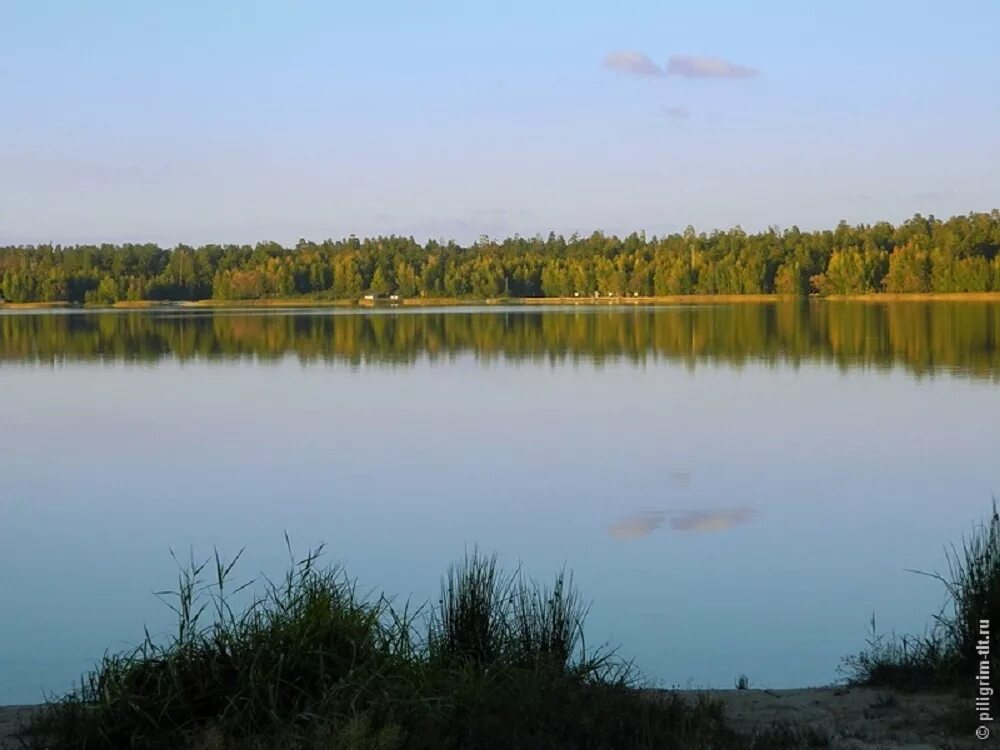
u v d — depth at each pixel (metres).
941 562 13.95
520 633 8.02
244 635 6.98
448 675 7.00
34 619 12.16
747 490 19.16
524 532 16.03
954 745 6.40
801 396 33.53
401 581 13.21
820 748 6.46
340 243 153.75
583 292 131.38
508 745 6.17
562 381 39.47
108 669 6.96
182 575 13.73
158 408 32.81
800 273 116.19
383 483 20.30
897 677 8.23
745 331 65.50
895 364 42.78
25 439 26.58
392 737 5.95
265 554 14.87
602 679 7.41
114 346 60.16
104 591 13.24
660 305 112.56
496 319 87.25
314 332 72.19
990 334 57.38
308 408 32.38
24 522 17.30
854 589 12.77
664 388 36.69
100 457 23.83
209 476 21.34
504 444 25.08
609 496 18.73
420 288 138.25
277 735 6.12
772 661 10.31
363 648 6.96
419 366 46.19
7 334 72.25
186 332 73.62
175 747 6.26
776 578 13.32
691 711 7.05
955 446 23.70
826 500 18.16
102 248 147.25
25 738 6.72
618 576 13.47
